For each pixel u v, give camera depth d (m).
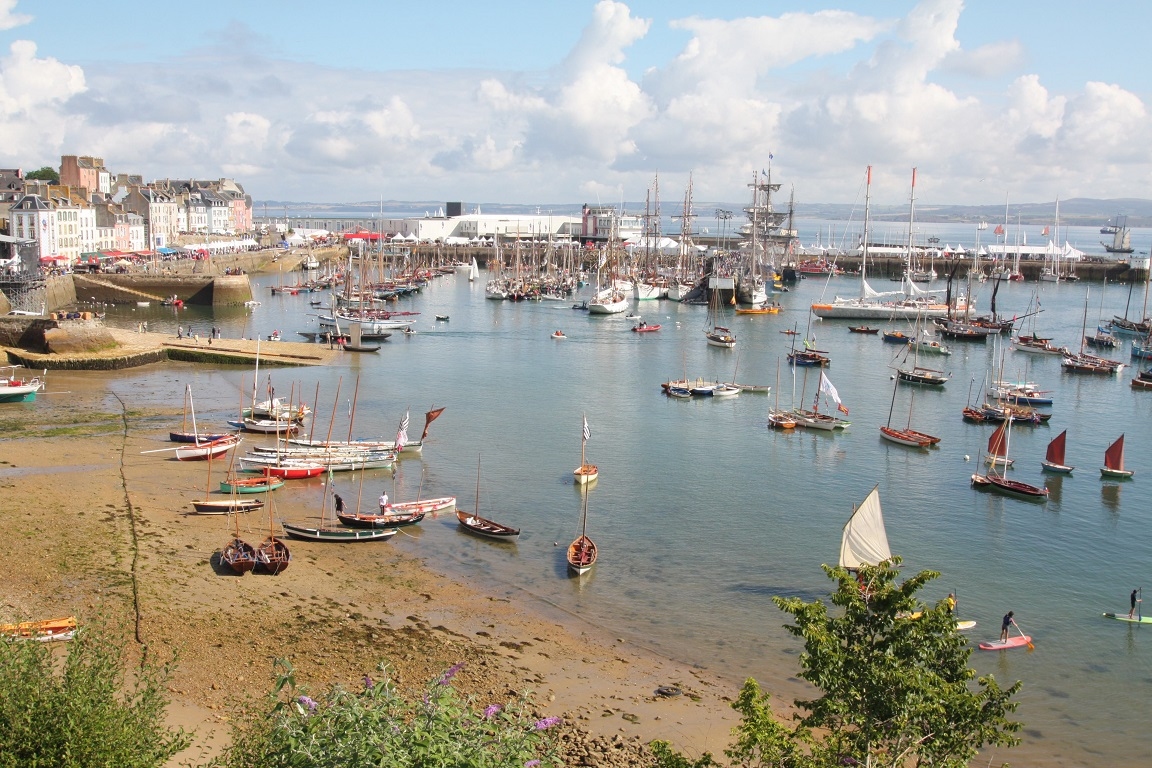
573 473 97.56
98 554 67.12
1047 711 54.25
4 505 77.06
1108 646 62.88
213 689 49.56
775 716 51.81
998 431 103.75
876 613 34.81
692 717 51.28
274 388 137.00
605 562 74.38
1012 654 61.44
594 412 129.62
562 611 65.06
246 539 74.25
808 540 81.00
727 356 182.12
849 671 33.34
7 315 156.62
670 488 94.75
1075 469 106.75
